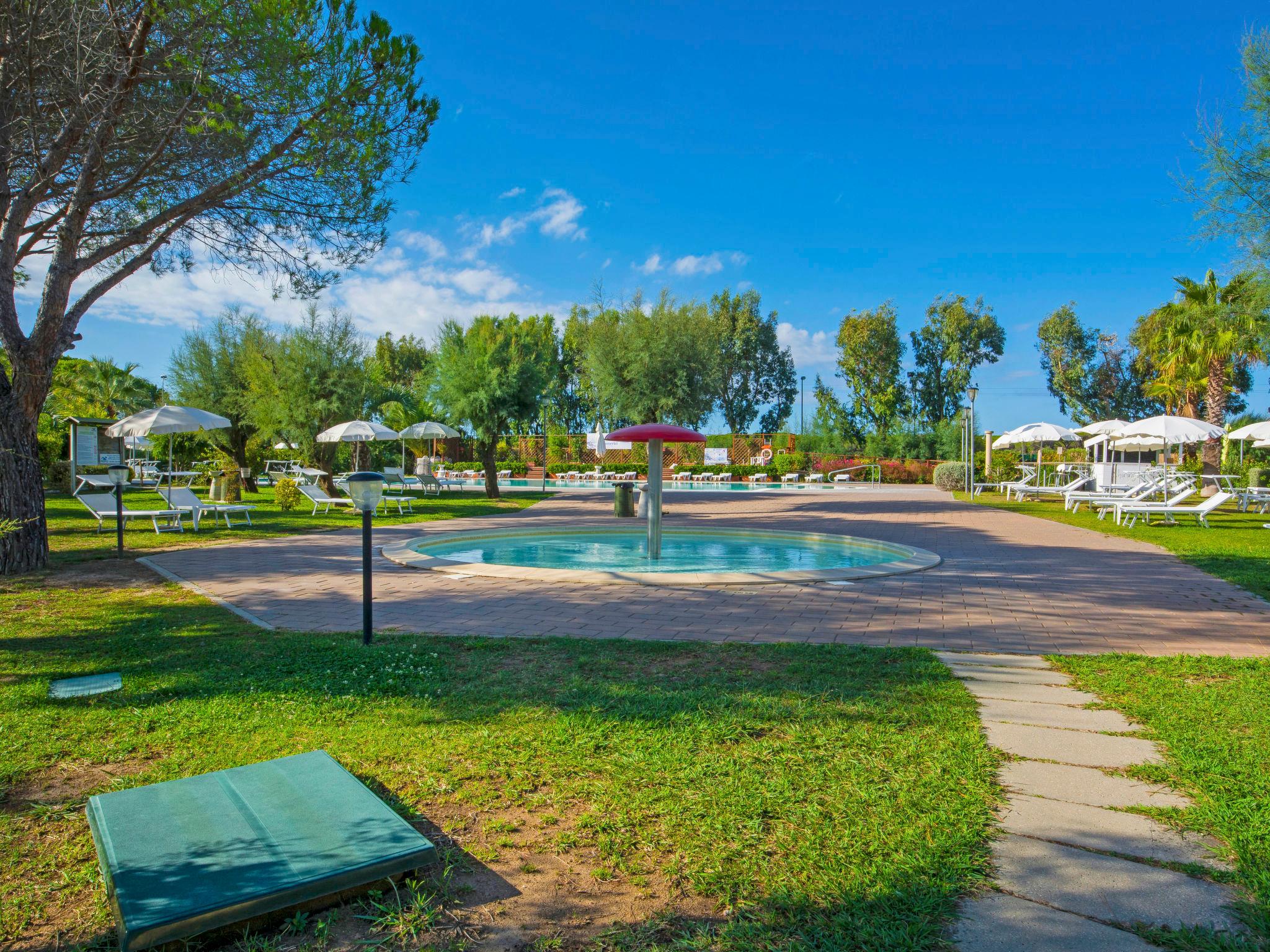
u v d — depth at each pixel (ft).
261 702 12.98
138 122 26.66
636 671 15.07
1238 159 35.17
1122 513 56.44
